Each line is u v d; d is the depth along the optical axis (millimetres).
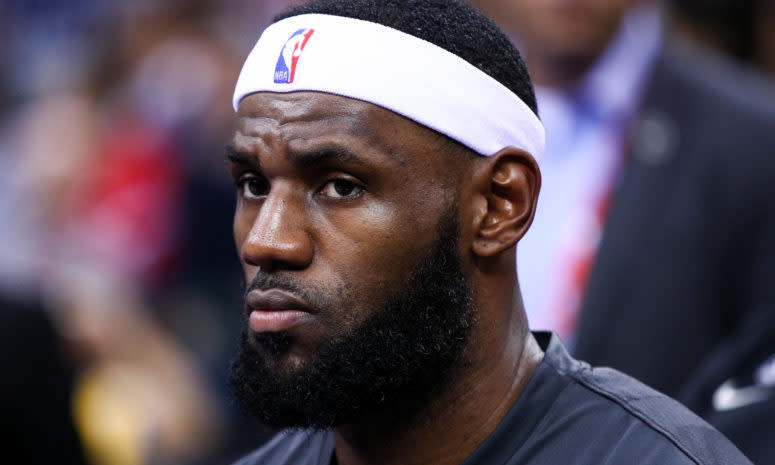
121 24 24188
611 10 13242
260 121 6863
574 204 13273
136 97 23062
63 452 14102
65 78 24359
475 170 6953
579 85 13430
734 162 12258
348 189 6750
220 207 21109
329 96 6730
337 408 6750
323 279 6676
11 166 23031
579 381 7195
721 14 14531
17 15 27891
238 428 16578
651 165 12422
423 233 6789
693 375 11875
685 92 12594
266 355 6773
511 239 7031
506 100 7020
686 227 12164
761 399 9266
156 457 16453
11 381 13875
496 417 7121
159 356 17250
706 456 6750
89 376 16172
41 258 17422
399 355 6754
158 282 20547
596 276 12180
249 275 6918
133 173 21406
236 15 24250
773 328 9711
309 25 6926
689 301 12031
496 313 7121
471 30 7039
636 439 6797
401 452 7105
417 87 6758
